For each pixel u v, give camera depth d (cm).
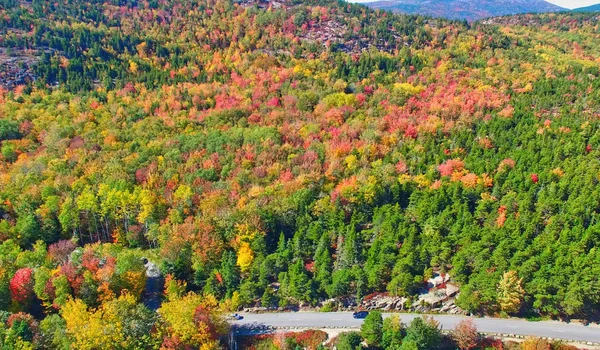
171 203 11406
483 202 10688
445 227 10244
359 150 12975
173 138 14038
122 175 12144
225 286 9638
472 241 9594
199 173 12294
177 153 13125
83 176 12275
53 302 8669
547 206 10319
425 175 12006
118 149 13788
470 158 12531
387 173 12125
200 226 10362
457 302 9000
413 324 8062
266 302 9406
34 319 8212
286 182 11881
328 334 8681
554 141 12594
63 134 14488
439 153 13012
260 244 10225
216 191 11544
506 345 8112
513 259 9000
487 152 12750
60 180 11944
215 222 10569
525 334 8362
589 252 8875
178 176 12231
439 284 9525
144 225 11388
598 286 8338
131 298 8362
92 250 10200
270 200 11294
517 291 8638
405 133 13838
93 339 7544
